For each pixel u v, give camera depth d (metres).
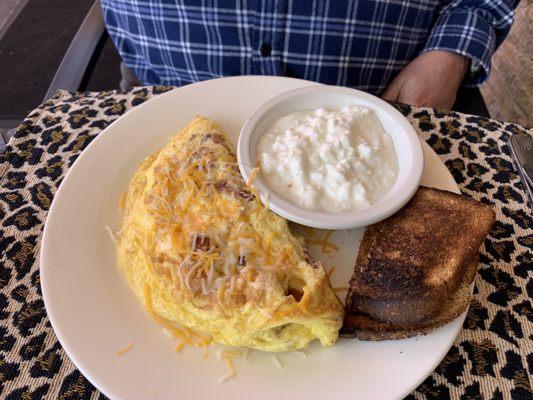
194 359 0.21
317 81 0.36
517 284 0.25
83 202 0.27
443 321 0.22
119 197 0.28
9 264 0.25
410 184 0.25
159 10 0.34
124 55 0.39
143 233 0.24
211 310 0.21
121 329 0.22
